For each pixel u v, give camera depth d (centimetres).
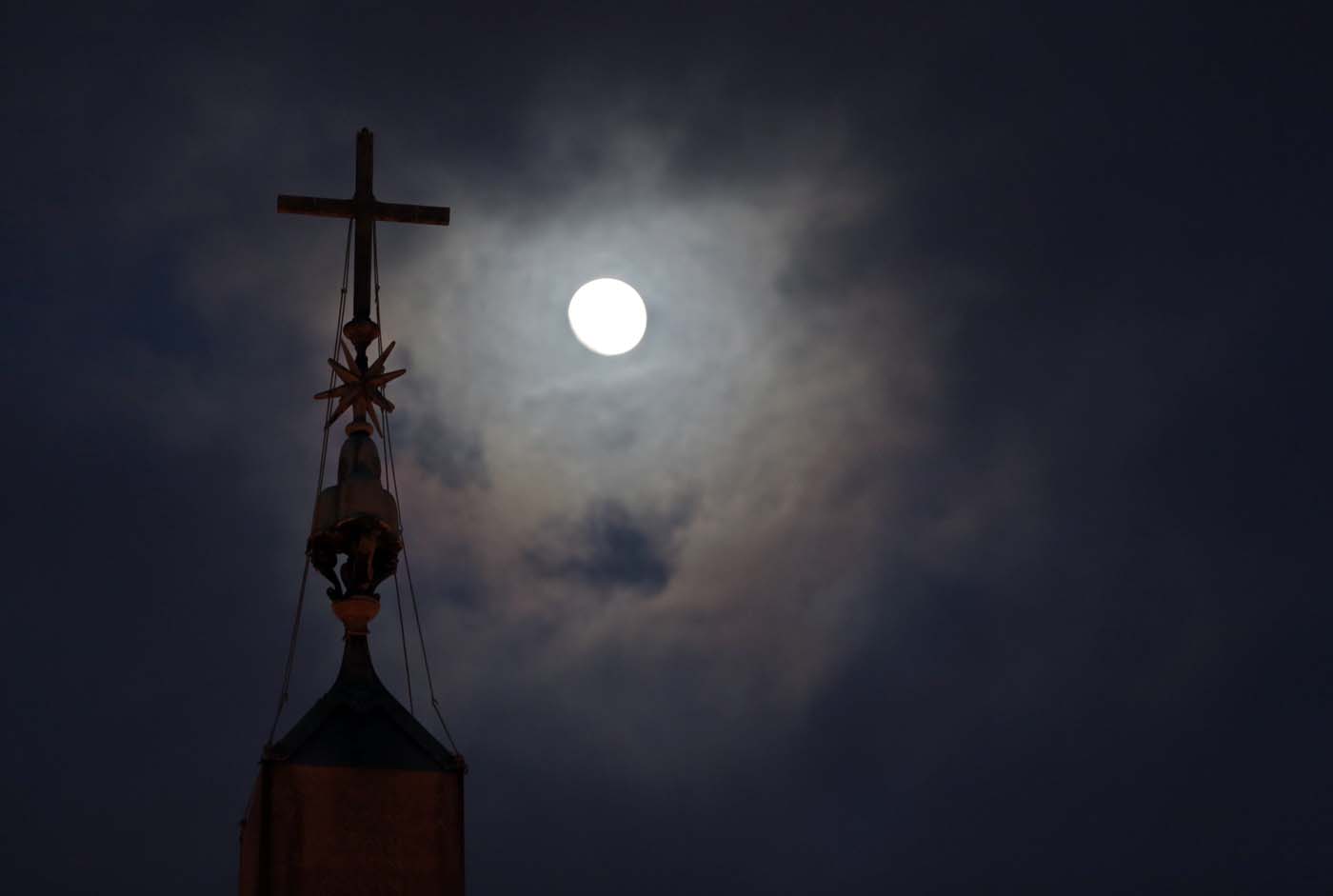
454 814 5781
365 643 6197
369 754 5822
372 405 6775
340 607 6272
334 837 5650
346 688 6000
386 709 5938
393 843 5691
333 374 6825
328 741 5828
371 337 6975
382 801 5734
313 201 7194
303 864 5591
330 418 6769
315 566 6431
